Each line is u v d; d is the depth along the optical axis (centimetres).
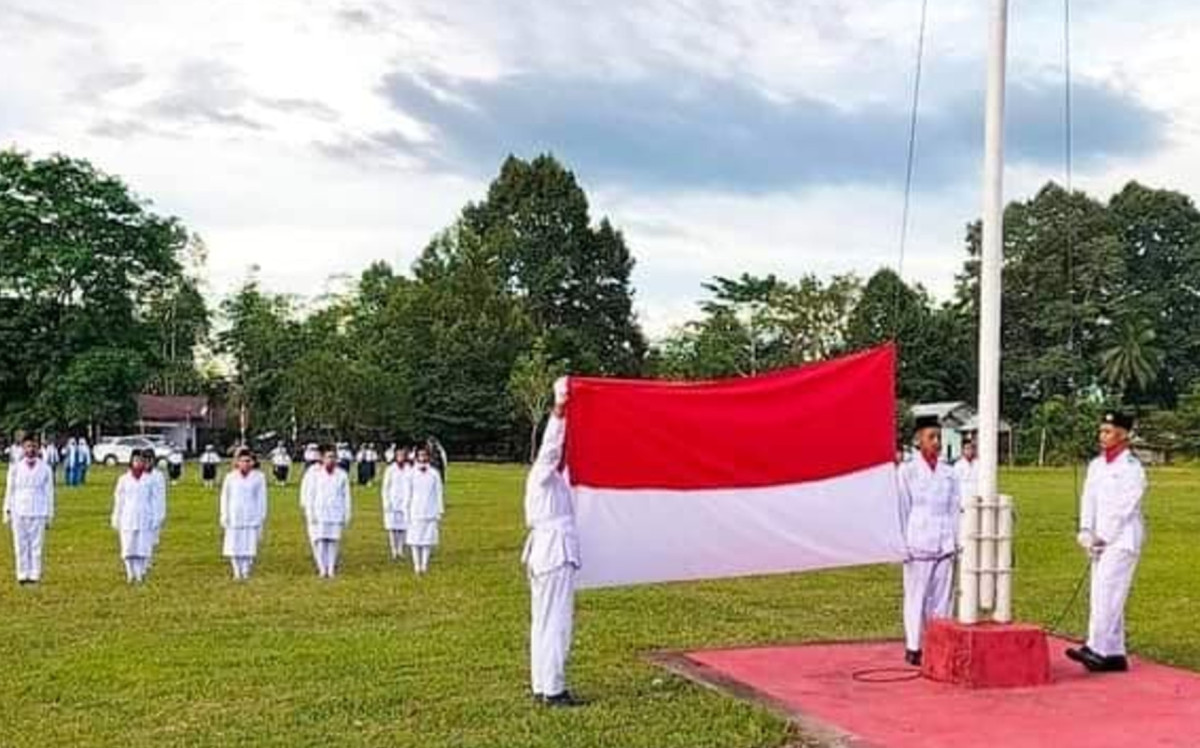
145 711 998
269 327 8188
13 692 1067
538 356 7644
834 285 8169
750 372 8025
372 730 935
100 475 5428
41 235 6053
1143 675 1140
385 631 1398
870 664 1195
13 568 2077
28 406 6066
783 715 978
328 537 2003
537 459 1055
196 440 9075
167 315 8431
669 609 1588
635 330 9175
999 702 1025
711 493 1116
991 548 1127
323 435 7256
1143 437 8462
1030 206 9619
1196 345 9812
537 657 1032
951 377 8506
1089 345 9394
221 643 1313
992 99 1131
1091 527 1180
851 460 1154
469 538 2648
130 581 1889
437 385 7938
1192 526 3059
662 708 1005
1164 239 10375
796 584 1855
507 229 8956
